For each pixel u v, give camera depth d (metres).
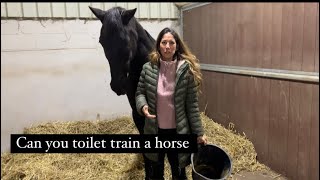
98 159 2.64
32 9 3.06
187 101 1.66
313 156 1.98
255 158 2.58
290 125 2.17
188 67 1.60
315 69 1.89
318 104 1.90
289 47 2.10
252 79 2.55
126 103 3.69
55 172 2.44
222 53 2.95
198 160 1.82
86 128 3.24
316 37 1.86
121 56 1.67
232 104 2.89
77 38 3.31
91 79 3.45
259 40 2.41
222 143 2.71
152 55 1.65
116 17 1.64
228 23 2.80
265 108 2.43
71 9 3.24
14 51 3.04
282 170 2.31
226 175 1.62
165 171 2.40
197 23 3.38
